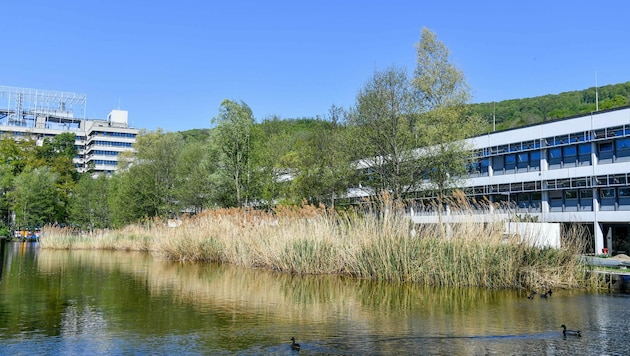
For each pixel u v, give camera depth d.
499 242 17.86
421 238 19.70
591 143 38.31
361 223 21.80
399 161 32.97
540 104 95.38
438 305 13.88
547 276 17.05
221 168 47.44
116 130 143.88
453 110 35.25
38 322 11.45
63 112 151.75
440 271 18.06
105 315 12.33
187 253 29.53
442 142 33.06
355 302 14.45
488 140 46.31
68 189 85.69
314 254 21.98
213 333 10.36
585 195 39.22
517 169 44.38
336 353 8.80
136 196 58.41
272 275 21.75
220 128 47.03
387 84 33.22
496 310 13.09
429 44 37.38
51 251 41.50
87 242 45.44
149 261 29.97
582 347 9.22
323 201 38.44
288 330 10.66
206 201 50.69
